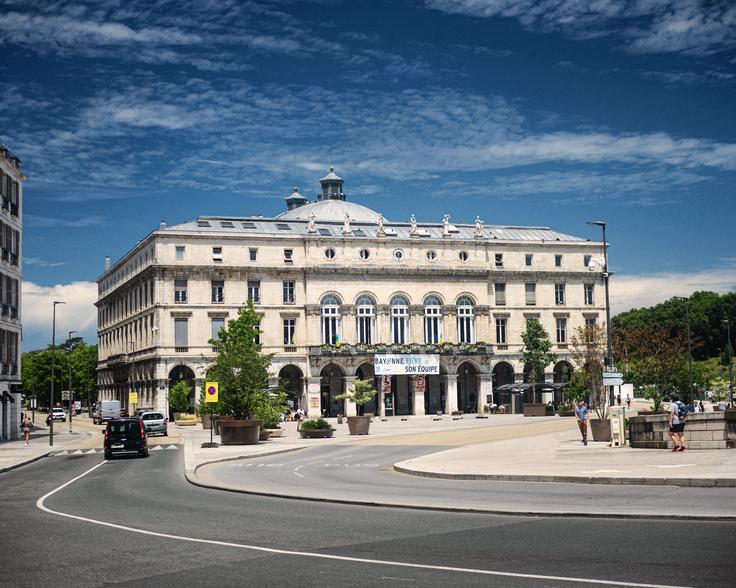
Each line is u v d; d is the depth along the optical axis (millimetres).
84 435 86875
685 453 34250
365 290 109250
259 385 63531
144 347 108500
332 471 37844
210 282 104312
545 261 116938
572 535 17297
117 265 126500
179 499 26969
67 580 14406
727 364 163625
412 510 22547
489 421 85438
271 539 18062
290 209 143750
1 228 71438
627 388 82312
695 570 13523
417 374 108562
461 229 120750
